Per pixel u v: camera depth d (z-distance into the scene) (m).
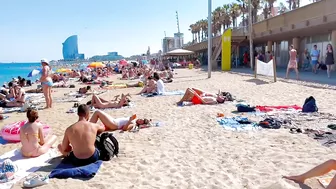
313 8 18.62
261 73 16.91
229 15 60.34
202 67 41.56
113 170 4.76
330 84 13.09
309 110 8.02
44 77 11.45
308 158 4.75
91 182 4.33
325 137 5.69
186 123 7.68
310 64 23.06
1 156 5.63
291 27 21.22
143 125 7.50
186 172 4.54
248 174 4.32
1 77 45.22
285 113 8.03
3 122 9.57
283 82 14.83
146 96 13.34
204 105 10.05
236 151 5.34
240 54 40.56
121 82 23.64
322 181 3.75
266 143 5.65
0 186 4.36
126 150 5.72
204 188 3.98
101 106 10.77
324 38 23.06
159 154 5.40
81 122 5.14
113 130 7.17
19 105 12.68
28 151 5.51
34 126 5.57
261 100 10.44
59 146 5.31
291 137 5.88
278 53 32.25
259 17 46.59
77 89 19.73
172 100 11.69
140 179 4.38
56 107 11.81
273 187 3.62
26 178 4.51
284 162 4.65
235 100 10.62
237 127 6.89
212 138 6.22
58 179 4.46
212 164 4.81
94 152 5.07
